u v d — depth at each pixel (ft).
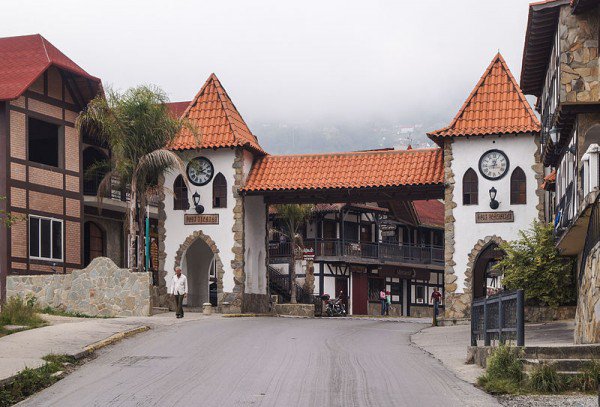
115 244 148.87
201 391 45.98
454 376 52.80
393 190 128.77
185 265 133.69
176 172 133.39
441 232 244.42
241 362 58.54
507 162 121.49
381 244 213.66
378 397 44.01
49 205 122.52
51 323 84.94
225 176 131.44
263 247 140.26
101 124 122.42
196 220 131.95
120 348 66.85
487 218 121.49
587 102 81.20
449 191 122.93
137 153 121.19
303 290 197.26
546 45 97.25
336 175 129.49
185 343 70.90
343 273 205.46
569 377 45.47
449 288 121.90
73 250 127.03
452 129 122.52
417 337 90.63
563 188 94.32
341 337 83.51
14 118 117.08
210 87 137.59
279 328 91.71
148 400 43.21
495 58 127.65
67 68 123.03
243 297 130.31
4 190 114.52
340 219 204.54
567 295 102.58
